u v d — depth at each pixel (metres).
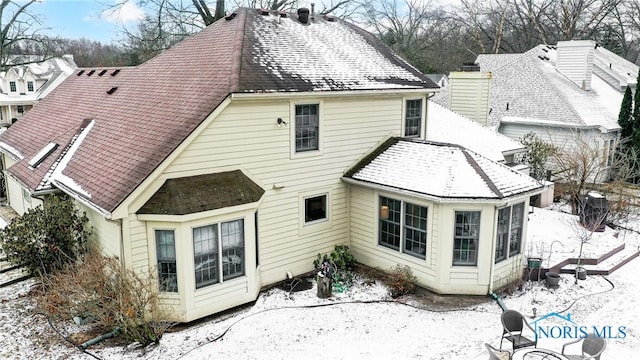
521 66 29.88
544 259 14.95
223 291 11.88
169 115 12.68
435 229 12.71
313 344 10.70
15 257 12.38
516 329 10.15
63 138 16.38
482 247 12.55
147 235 11.09
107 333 10.93
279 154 13.14
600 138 25.58
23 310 12.05
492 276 12.74
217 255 11.71
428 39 55.69
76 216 12.77
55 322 11.40
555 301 12.88
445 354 10.33
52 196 13.20
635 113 25.69
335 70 14.70
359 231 14.91
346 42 17.05
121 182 11.18
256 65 13.15
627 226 19.33
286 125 13.13
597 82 30.55
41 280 11.97
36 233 12.34
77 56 67.56
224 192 11.61
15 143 19.62
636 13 48.75
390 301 12.75
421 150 14.39
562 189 22.41
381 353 10.38
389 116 15.68
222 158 12.05
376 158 14.93
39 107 22.78
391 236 14.05
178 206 10.84
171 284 11.44
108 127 14.95
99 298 10.62
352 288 13.48
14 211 19.67
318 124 13.86
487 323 11.62
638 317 12.12
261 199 12.33
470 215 12.52
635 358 10.30
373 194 14.19
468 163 13.09
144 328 10.45
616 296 13.28
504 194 12.21
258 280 12.88
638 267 15.44
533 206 21.73
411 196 12.98
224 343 10.73
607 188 21.09
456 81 23.56
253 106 12.38
